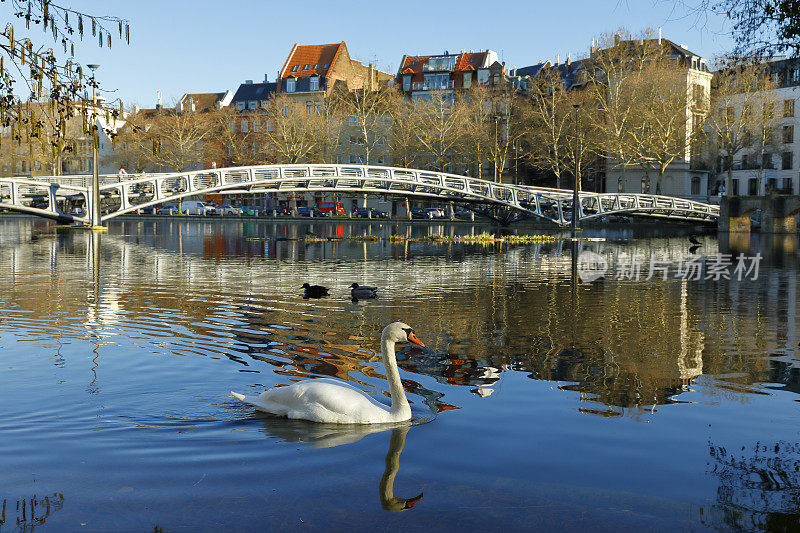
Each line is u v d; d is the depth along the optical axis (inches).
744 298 647.1
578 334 454.0
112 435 242.4
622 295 661.9
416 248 1353.3
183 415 265.7
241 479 204.4
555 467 215.0
